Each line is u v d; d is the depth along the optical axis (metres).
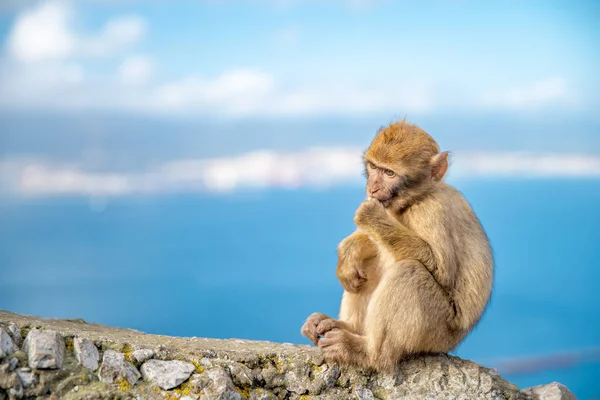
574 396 2.42
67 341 2.26
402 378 2.37
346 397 2.33
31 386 2.18
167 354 2.29
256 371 2.33
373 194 2.41
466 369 2.38
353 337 2.37
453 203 2.40
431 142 2.43
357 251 2.43
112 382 2.22
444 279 2.35
